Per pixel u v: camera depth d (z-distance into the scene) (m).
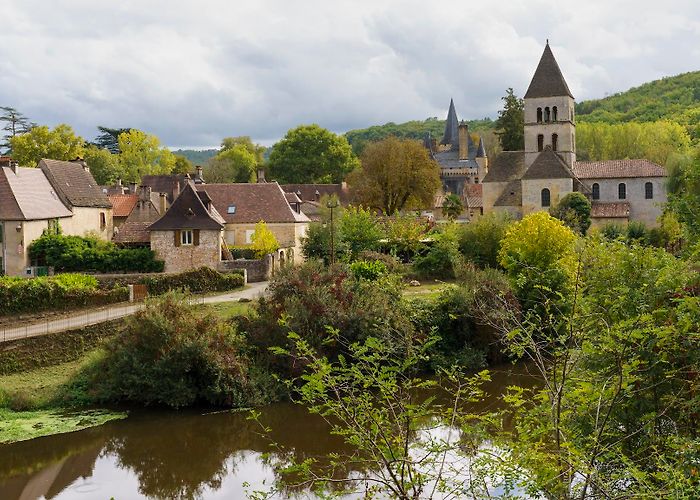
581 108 188.25
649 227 64.25
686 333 10.11
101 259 45.44
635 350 10.45
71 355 28.89
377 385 9.52
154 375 25.95
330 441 22.03
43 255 45.75
